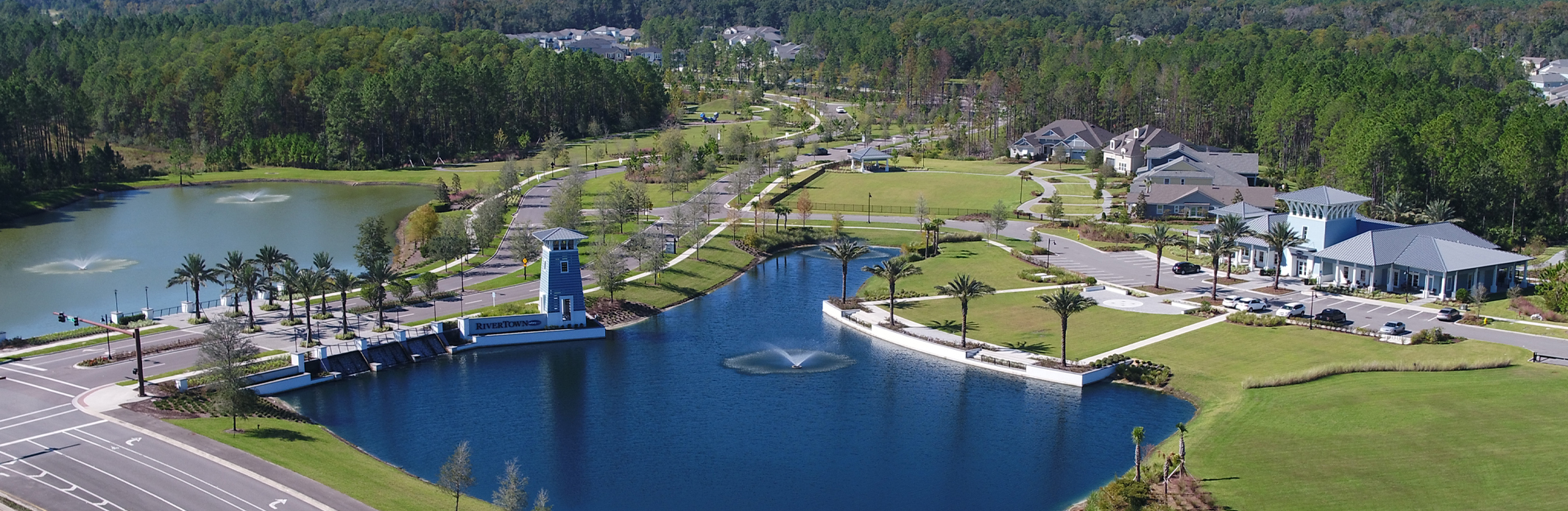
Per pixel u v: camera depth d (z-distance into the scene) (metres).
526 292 181.75
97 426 116.25
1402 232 183.88
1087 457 117.44
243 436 115.88
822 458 118.31
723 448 121.25
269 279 163.12
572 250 165.50
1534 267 197.62
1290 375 135.50
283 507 97.50
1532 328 153.25
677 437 124.38
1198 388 136.38
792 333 168.12
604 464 116.62
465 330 159.62
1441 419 120.31
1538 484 103.94
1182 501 101.88
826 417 130.38
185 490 100.69
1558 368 136.00
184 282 162.88
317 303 173.50
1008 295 183.50
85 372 135.50
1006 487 110.38
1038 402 134.38
